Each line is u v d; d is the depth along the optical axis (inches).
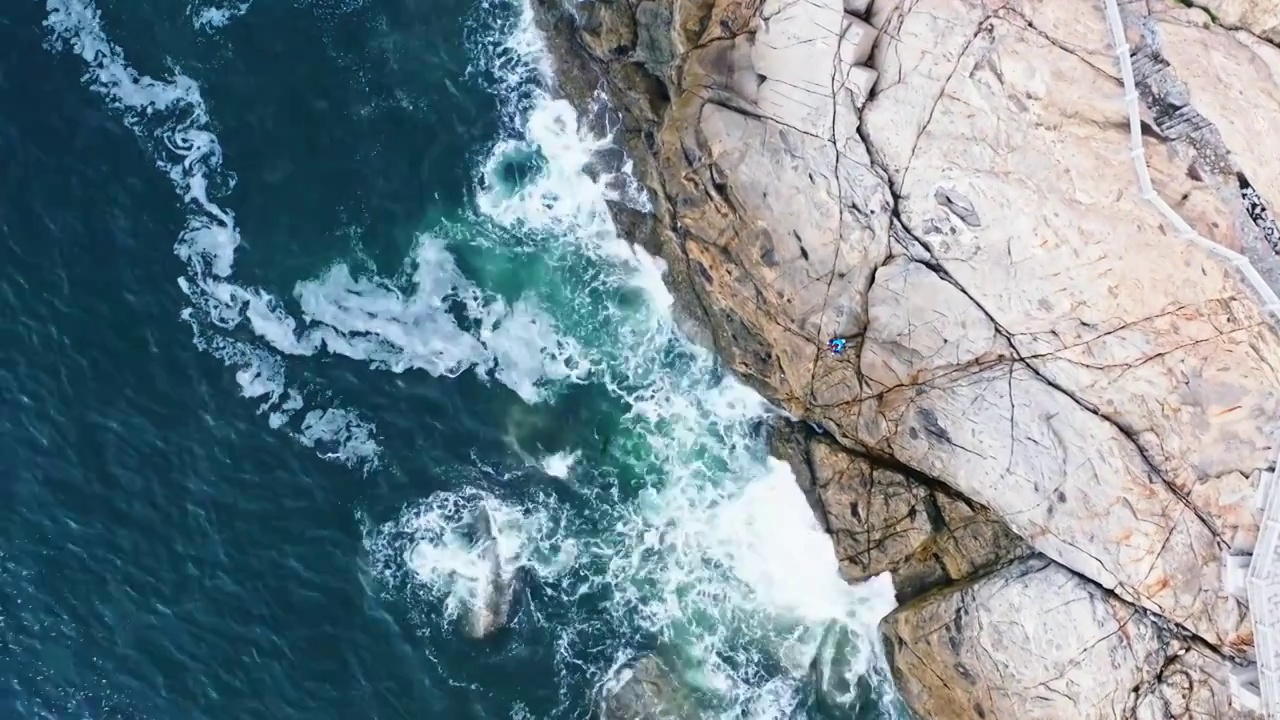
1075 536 911.7
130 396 1061.8
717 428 1075.3
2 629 1007.0
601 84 1082.7
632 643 1033.5
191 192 1108.5
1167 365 879.7
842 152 932.0
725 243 991.6
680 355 1089.4
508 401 1081.4
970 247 911.0
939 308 928.9
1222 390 869.8
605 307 1103.0
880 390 968.3
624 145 1085.8
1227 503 876.6
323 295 1093.8
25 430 1050.1
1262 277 850.1
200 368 1072.2
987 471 936.3
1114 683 900.0
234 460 1053.2
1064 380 906.1
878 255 938.7
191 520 1038.4
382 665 1009.5
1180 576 888.3
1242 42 858.1
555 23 1096.2
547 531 1053.2
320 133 1123.3
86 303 1079.0
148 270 1091.3
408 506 1049.5
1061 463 908.6
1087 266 881.5
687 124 978.1
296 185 1112.8
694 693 1019.3
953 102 901.2
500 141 1126.4
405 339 1089.4
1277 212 847.7
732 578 1050.7
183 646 1008.2
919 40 907.4
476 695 1010.7
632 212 1096.8
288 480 1051.3
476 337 1095.0
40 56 1125.7
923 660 979.3
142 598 1018.7
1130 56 876.0
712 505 1064.8
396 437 1064.8
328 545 1036.5
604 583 1047.0
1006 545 952.9
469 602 1026.1
